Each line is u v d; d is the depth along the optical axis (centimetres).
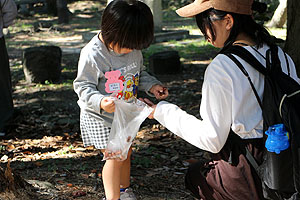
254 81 244
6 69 655
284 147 229
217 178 265
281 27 1552
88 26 1866
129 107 288
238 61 244
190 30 1669
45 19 2095
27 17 2141
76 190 398
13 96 854
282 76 241
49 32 1716
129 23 276
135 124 286
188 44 1384
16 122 686
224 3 247
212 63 249
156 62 1015
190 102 803
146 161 493
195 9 255
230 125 248
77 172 451
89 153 534
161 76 1005
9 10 631
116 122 292
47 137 626
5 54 651
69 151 547
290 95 235
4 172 360
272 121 236
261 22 614
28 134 643
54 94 867
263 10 269
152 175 458
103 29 287
